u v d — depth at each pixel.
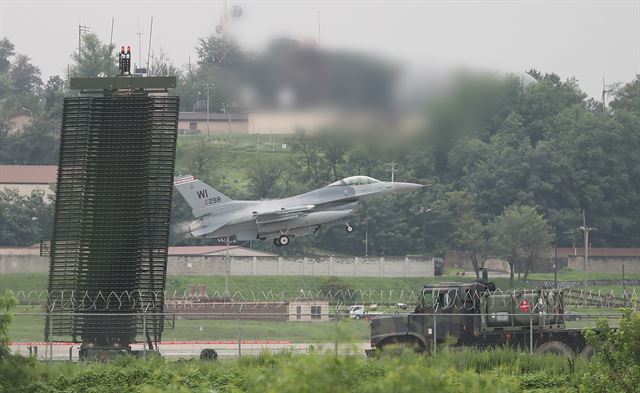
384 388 70.25
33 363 128.25
